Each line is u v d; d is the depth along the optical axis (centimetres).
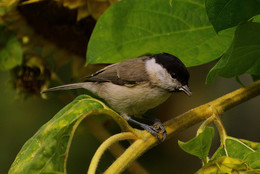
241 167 326
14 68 343
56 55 343
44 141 328
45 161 327
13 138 349
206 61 333
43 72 342
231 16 327
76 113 328
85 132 341
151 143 329
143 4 333
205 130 326
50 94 343
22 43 342
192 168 349
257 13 327
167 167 349
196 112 330
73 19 341
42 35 342
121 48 333
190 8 332
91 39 333
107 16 333
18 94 343
